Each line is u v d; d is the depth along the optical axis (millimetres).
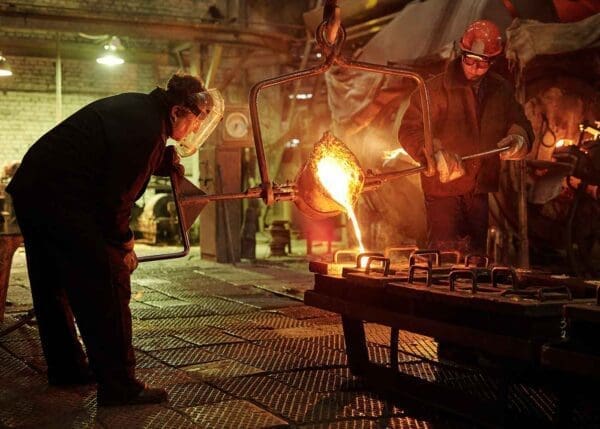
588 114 8055
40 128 15555
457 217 5020
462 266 3711
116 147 3332
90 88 15766
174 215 13656
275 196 3701
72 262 3363
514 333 2711
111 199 3371
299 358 4492
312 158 3691
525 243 7488
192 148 3801
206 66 13867
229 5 16359
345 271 3670
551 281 3293
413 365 4312
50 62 15469
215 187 10602
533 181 7812
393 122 9391
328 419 3287
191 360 4453
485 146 4855
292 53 14562
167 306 6590
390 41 9672
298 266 10242
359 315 3572
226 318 5961
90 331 3408
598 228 7660
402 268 3750
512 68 7727
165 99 3525
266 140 16500
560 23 7844
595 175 7312
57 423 3230
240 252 10711
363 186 3932
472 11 8727
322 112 14070
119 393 3453
